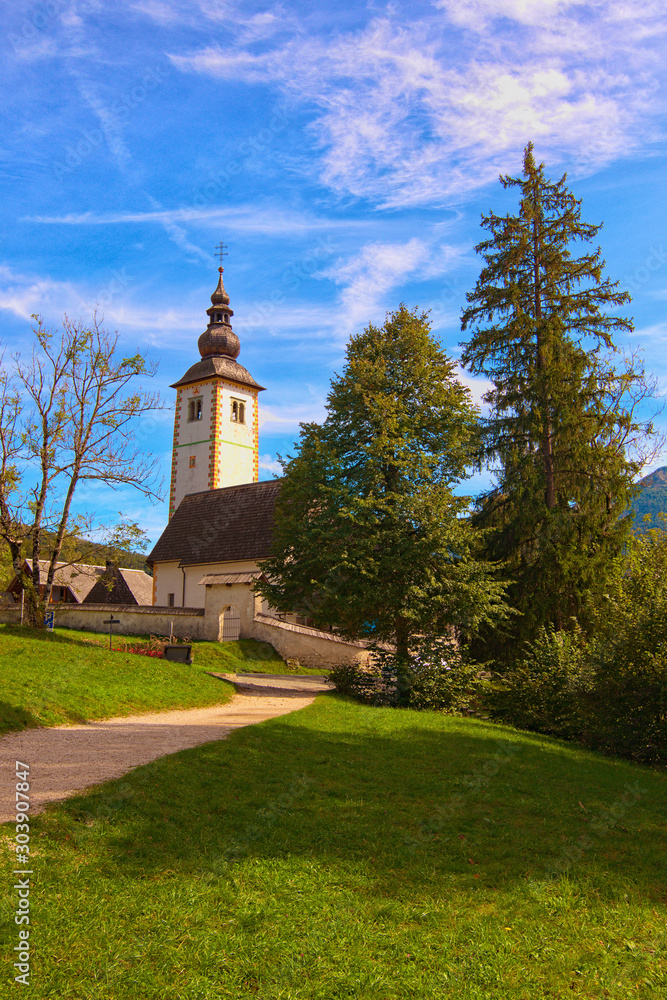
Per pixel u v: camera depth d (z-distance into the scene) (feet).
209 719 50.72
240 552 137.90
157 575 151.74
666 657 55.01
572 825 29.58
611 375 92.38
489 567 72.74
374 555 70.28
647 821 31.71
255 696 68.13
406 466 71.77
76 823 23.63
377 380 77.10
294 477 75.56
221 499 154.40
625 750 55.11
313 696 70.49
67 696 48.57
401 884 21.66
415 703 69.92
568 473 91.61
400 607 67.82
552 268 97.45
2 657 56.85
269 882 21.01
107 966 16.02
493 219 99.81
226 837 24.14
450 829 27.40
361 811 28.94
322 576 71.15
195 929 18.04
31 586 85.56
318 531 69.41
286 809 28.19
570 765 45.24
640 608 57.67
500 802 32.55
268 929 18.37
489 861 24.29
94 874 20.22
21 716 41.65
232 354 213.87
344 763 37.88
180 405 211.41
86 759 33.17
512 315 96.43
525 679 67.46
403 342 80.38
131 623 117.39
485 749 46.80
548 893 21.61
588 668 59.41
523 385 94.22
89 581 179.83
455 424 76.59
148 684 59.47
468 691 73.51
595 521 87.04
